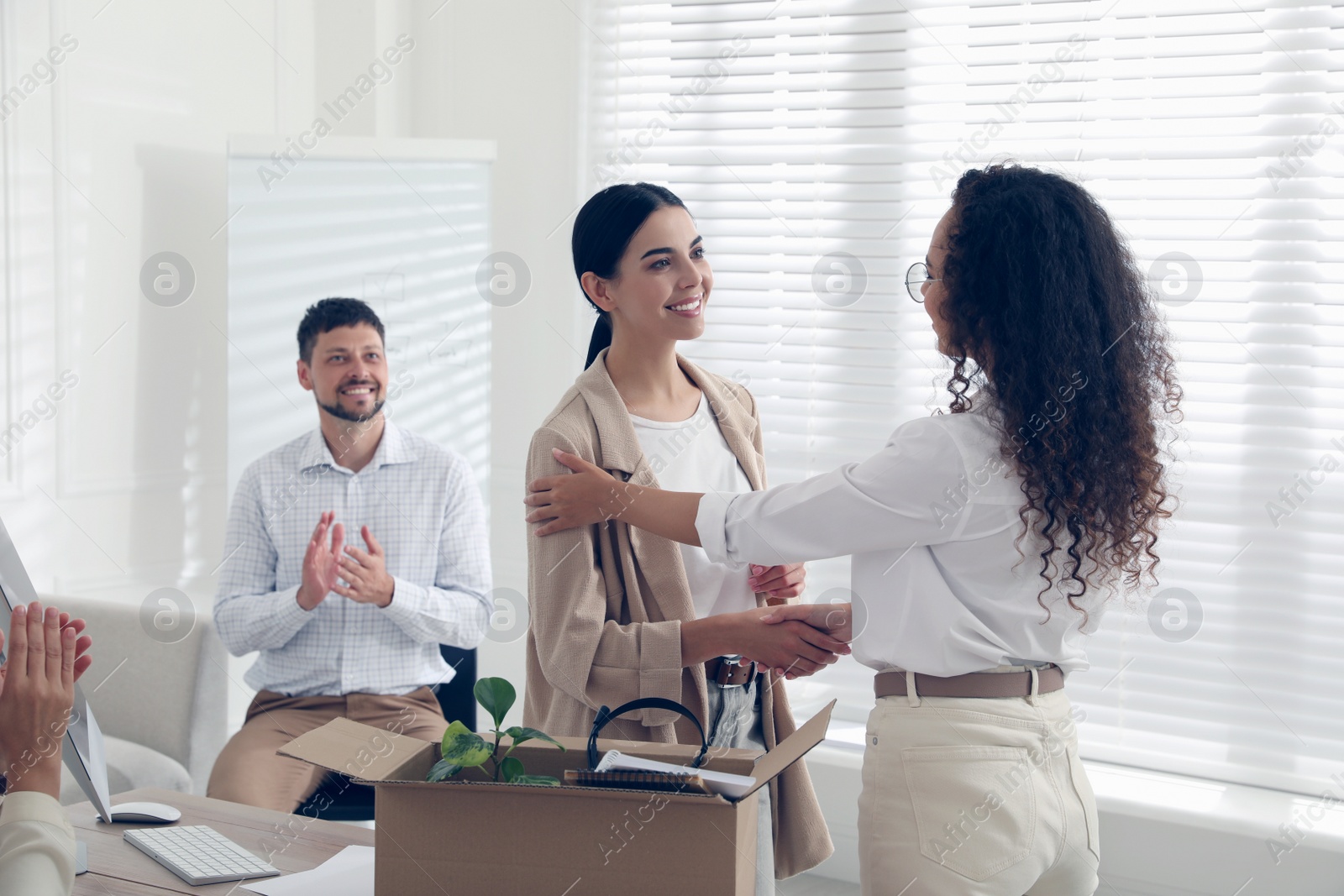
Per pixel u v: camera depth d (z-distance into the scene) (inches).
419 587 96.0
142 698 104.0
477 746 45.3
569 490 59.7
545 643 60.4
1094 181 104.1
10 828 41.2
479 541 102.9
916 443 52.4
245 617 94.9
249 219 119.6
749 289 121.3
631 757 46.6
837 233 117.6
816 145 118.5
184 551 127.0
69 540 116.6
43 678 43.3
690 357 123.7
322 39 135.6
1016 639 51.3
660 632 58.7
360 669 96.3
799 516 54.3
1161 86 101.6
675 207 62.7
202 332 127.1
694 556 64.5
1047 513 50.2
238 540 100.0
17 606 46.7
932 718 51.3
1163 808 95.7
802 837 65.5
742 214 121.6
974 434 51.5
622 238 61.9
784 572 65.3
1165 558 101.7
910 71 113.4
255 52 129.4
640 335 64.2
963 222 52.6
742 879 41.4
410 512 101.4
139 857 52.9
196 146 125.0
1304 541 97.3
